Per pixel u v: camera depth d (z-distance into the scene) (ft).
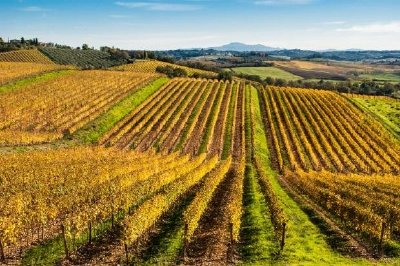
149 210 103.14
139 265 87.40
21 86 341.00
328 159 257.96
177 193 135.23
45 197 119.14
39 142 223.30
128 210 122.31
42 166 155.43
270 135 306.55
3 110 266.57
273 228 110.42
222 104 372.58
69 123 261.03
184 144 263.29
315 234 110.42
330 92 467.93
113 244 98.84
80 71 449.89
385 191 157.69
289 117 349.41
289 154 252.01
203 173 178.70
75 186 133.90
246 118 330.13
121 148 240.53
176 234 104.99
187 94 393.70
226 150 258.37
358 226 114.42
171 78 472.85
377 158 253.03
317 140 293.23
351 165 240.32
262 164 234.79
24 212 103.65
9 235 91.30
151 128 285.02
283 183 193.88
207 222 116.16
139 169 163.63
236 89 440.45
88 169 155.43
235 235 98.02
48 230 105.91
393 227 118.62
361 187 165.17
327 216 131.64
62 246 96.07
